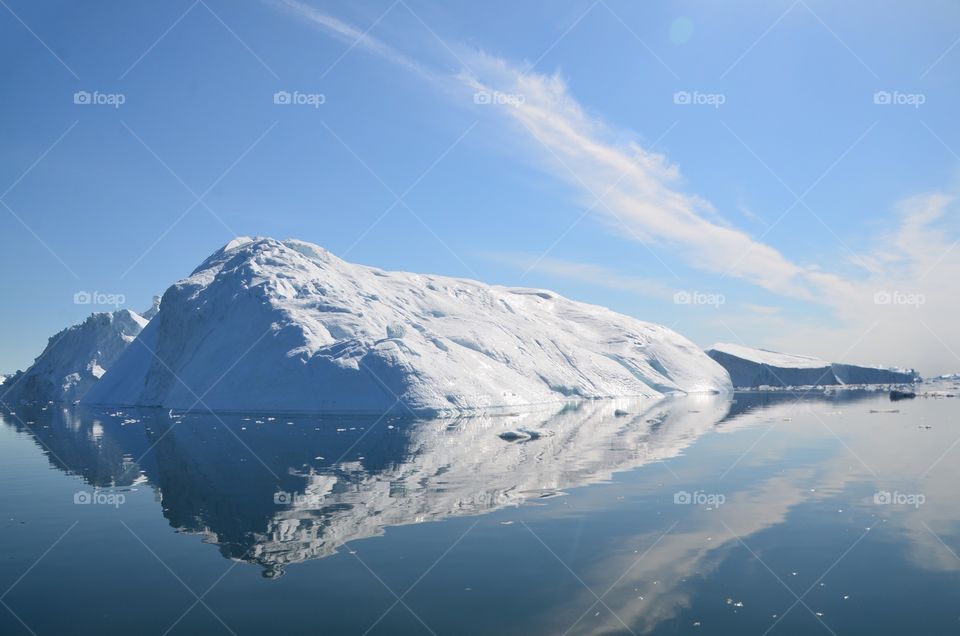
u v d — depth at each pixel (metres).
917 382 141.88
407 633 8.14
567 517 13.94
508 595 9.43
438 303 76.56
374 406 45.75
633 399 72.94
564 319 105.75
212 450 26.48
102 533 13.23
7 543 12.57
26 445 30.17
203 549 11.92
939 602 9.12
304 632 8.20
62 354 102.94
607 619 8.58
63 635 8.20
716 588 9.72
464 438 30.12
